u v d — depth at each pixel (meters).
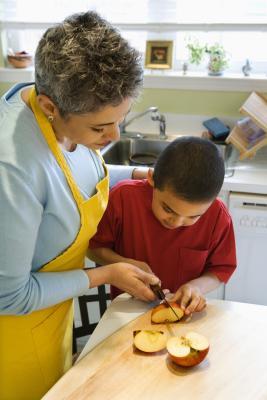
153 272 1.12
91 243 1.11
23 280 0.75
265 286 1.79
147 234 1.09
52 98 0.70
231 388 0.72
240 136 1.86
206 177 0.85
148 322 0.87
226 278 1.08
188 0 1.99
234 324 0.87
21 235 0.71
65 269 0.91
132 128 2.20
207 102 2.07
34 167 0.73
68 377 0.74
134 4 2.05
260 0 1.92
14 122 0.74
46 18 2.13
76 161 0.88
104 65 0.63
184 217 0.92
